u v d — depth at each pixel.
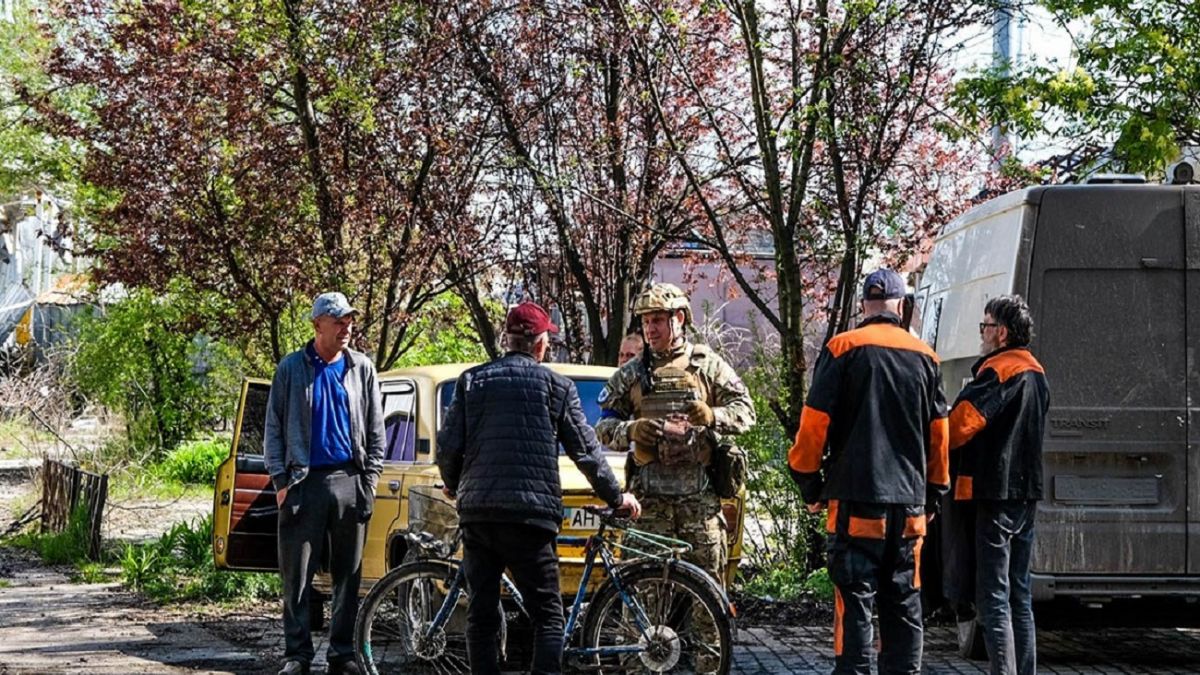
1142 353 8.52
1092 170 13.47
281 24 13.08
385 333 14.17
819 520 11.39
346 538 8.21
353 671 8.08
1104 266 8.55
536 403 6.81
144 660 8.99
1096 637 9.96
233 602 11.96
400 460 9.29
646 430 7.34
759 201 12.41
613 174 15.33
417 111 13.71
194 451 25.28
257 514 9.95
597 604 7.05
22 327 32.62
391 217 13.75
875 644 8.93
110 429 26.11
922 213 14.26
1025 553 7.37
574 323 16.22
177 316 25.17
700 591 6.93
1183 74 12.13
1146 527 8.43
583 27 14.18
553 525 6.73
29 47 27.27
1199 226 8.56
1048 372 8.52
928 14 11.64
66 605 11.97
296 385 8.21
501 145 14.51
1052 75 12.38
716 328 17.81
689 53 14.83
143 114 13.43
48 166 27.41
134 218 13.46
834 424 6.54
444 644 7.42
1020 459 7.24
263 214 13.62
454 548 7.62
